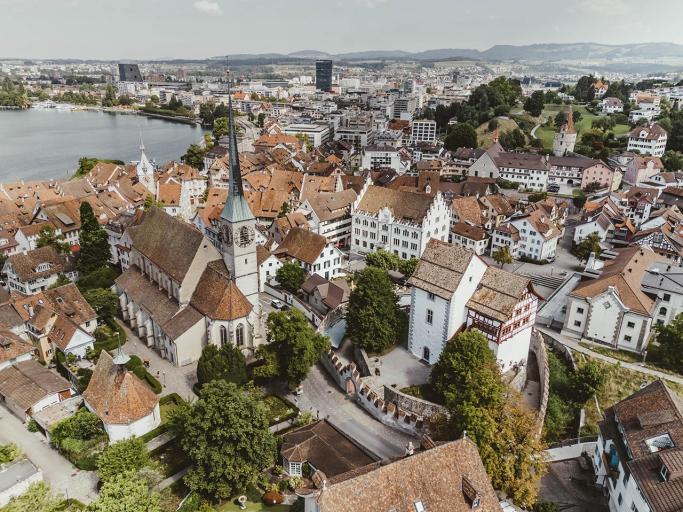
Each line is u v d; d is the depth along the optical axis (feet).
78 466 255.50
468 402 237.04
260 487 241.55
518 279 313.12
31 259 447.42
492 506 187.21
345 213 569.23
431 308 327.47
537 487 241.96
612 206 625.41
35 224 534.37
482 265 325.83
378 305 343.05
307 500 193.57
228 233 341.00
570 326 388.78
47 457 263.49
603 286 375.66
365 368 335.47
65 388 298.35
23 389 293.23
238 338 340.80
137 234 404.16
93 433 267.18
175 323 339.98
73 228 556.51
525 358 337.11
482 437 221.87
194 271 346.13
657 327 368.07
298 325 312.91
